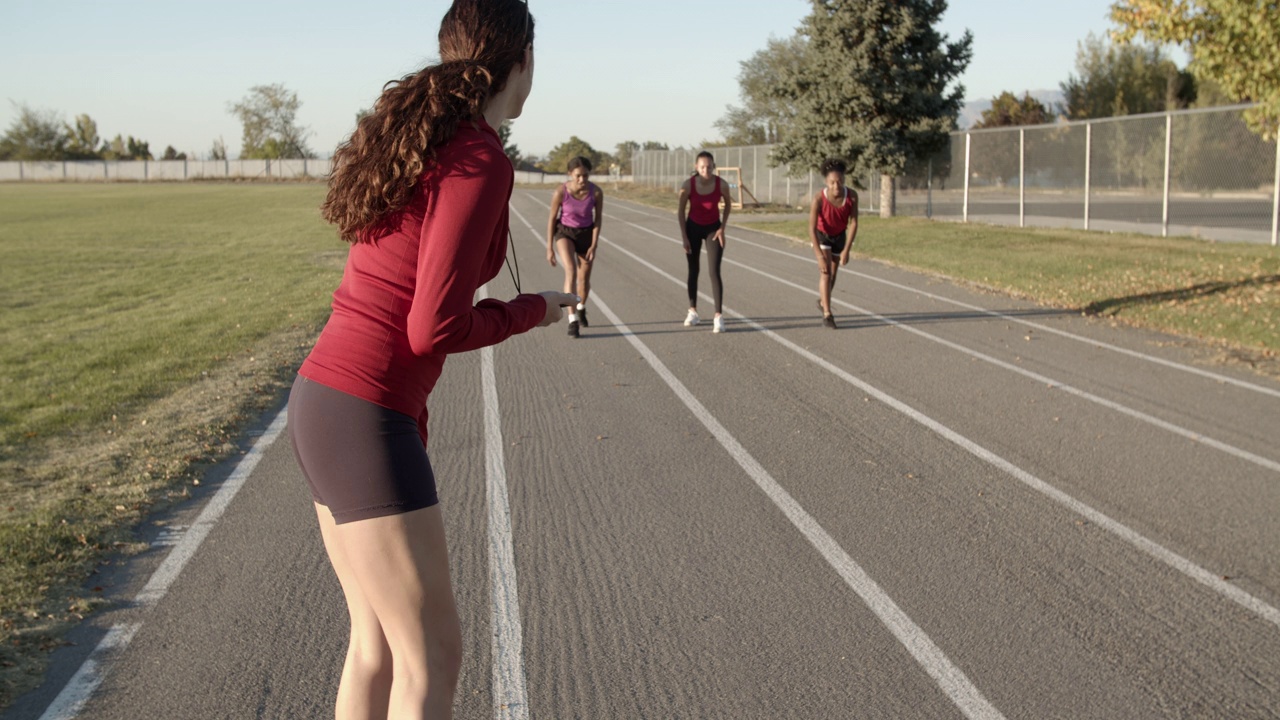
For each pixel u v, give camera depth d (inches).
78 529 191.5
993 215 1044.5
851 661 143.3
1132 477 228.8
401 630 79.8
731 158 1856.5
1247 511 205.9
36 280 685.3
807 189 1461.6
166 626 154.2
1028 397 305.6
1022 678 138.5
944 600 163.9
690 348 386.3
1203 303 460.1
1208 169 831.7
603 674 139.6
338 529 79.6
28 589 163.8
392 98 77.7
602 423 277.7
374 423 77.0
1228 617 157.6
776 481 226.4
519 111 88.9
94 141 4736.7
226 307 523.2
